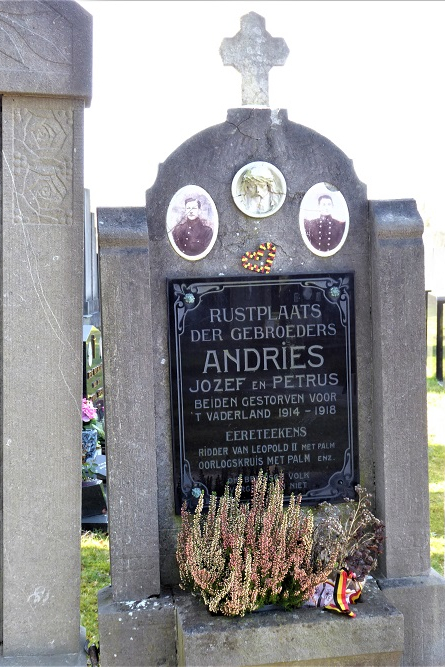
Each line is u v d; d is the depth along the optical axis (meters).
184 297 4.04
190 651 3.56
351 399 4.23
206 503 4.12
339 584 3.77
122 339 3.89
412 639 4.13
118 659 3.87
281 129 4.11
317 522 4.18
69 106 3.81
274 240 4.14
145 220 3.94
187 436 4.09
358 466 4.26
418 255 4.11
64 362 3.88
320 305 4.17
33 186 3.81
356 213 4.20
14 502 3.91
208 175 4.05
